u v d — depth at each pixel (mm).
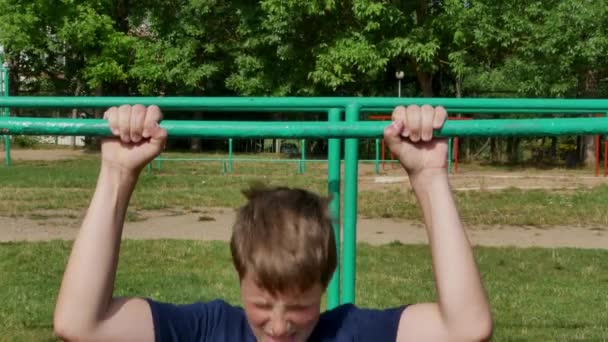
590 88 17500
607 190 12789
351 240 3154
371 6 17188
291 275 1279
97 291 1399
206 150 25719
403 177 14828
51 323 5133
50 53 23297
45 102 3477
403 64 20422
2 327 4992
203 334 1468
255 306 1320
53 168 16500
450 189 1519
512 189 13148
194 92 24359
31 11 20469
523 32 16969
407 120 1517
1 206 10453
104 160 1516
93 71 21016
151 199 11336
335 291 3225
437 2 18672
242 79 20875
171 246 7754
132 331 1418
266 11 19719
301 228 1323
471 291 1402
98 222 1455
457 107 3562
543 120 2033
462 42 17719
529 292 6285
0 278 6422
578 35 15828
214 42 22156
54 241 7996
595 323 5410
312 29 19906
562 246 8359
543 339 4938
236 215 1429
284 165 18891
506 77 17219
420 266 7137
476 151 21375
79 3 20984
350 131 2090
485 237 8914
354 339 1455
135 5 22844
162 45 21688
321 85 20438
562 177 15164
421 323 1451
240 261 1330
